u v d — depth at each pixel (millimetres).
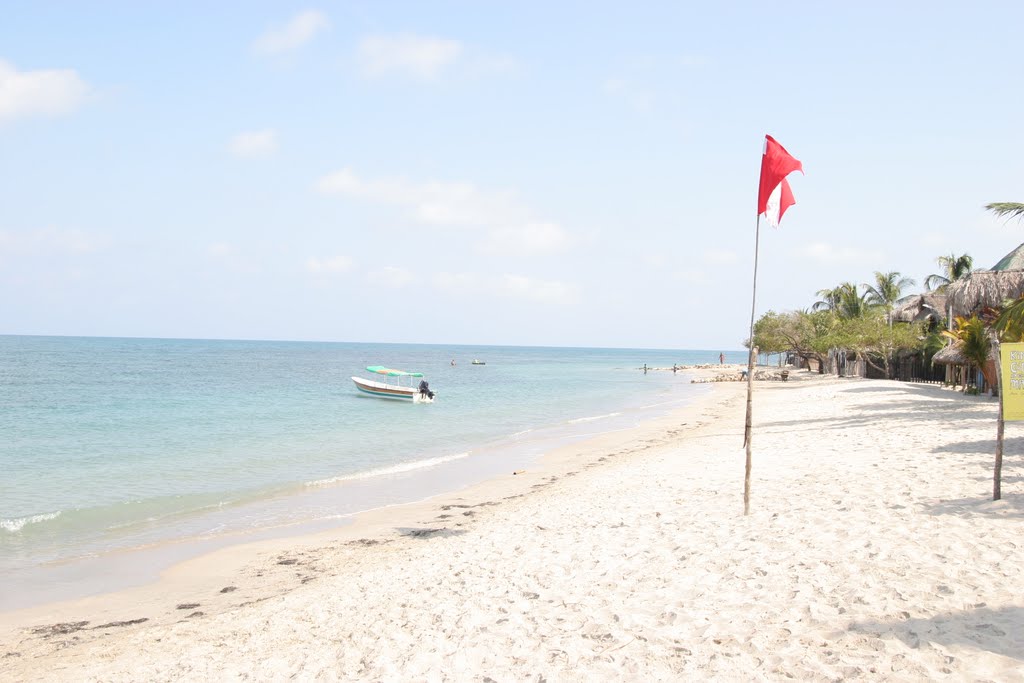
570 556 9023
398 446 25453
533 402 47125
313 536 13164
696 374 99188
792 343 75500
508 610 7270
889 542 7863
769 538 8617
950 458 13328
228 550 12281
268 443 26062
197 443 25922
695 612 6508
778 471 14039
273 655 7043
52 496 16797
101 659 7605
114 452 23672
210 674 6668
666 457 19234
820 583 6832
